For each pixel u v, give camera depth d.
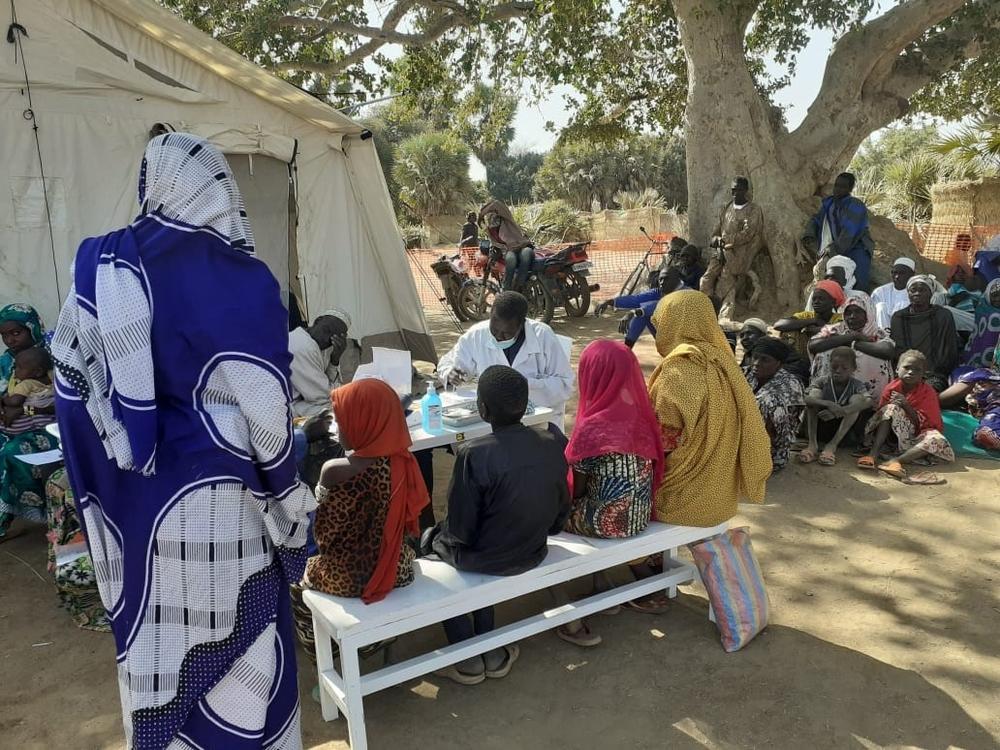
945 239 14.00
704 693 3.08
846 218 9.45
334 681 2.90
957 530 4.41
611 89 14.93
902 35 10.85
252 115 6.76
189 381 2.04
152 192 2.10
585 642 3.42
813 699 3.02
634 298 7.96
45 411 4.58
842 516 4.66
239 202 2.22
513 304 4.49
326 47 15.33
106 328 1.95
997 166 15.97
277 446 2.10
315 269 7.48
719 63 10.59
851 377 5.60
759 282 10.77
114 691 3.20
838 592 3.81
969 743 2.76
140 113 6.20
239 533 2.12
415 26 14.18
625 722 2.93
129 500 2.09
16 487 4.39
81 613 3.72
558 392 4.64
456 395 4.55
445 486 5.34
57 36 5.75
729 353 3.53
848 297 6.52
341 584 2.81
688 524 3.42
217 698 2.16
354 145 7.46
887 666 3.21
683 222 28.61
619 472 3.25
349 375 6.01
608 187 39.31
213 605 2.10
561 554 3.17
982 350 6.27
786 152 11.34
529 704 3.06
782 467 5.36
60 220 5.93
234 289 2.08
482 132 15.17
